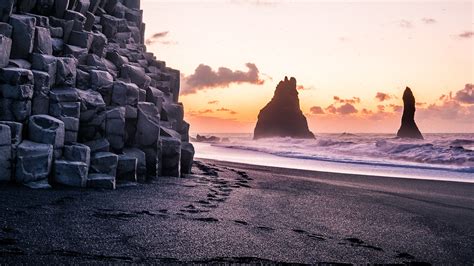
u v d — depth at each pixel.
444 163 25.17
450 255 4.83
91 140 8.55
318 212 7.12
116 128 8.77
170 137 10.60
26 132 7.40
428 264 4.43
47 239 4.15
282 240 4.97
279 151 33.69
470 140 59.09
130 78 10.67
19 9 8.94
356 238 5.39
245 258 4.14
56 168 7.20
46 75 7.78
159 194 7.55
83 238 4.30
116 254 3.89
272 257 4.25
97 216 5.34
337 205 7.99
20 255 3.62
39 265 3.42
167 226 5.14
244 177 11.98
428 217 7.25
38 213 5.17
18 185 6.71
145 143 9.55
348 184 12.10
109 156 8.05
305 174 14.70
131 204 6.35
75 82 8.68
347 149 35.69
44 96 7.78
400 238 5.55
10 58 8.01
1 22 7.86
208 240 4.68
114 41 12.81
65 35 9.80
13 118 7.29
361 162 23.95
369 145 36.50
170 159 10.30
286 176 13.36
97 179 7.48
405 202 8.98
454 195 10.84
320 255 4.46
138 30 14.85
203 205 6.90
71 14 9.97
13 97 7.26
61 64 8.30
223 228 5.33
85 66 9.35
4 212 5.06
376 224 6.39
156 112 9.99
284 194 9.05
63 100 7.99
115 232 4.65
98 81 8.96
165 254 4.03
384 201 8.93
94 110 8.51
